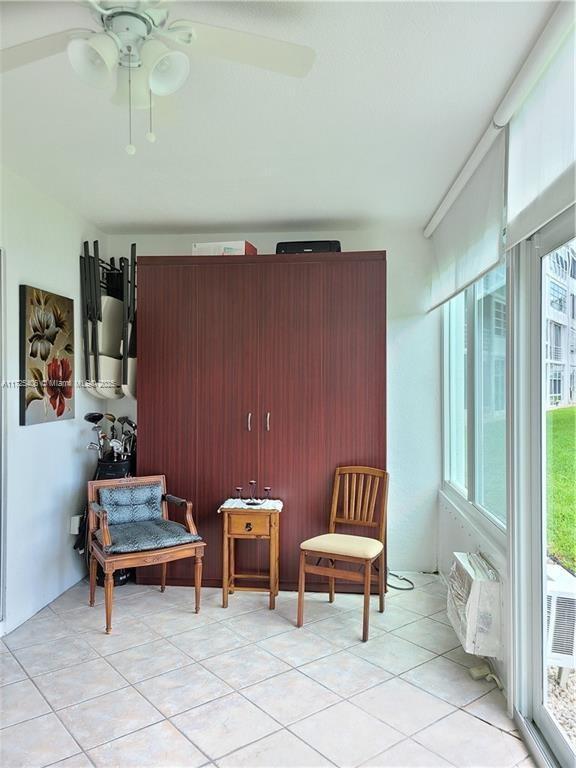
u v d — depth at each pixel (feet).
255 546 11.91
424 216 12.28
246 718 7.15
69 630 9.80
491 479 9.75
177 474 12.21
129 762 6.30
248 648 9.13
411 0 5.28
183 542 10.49
